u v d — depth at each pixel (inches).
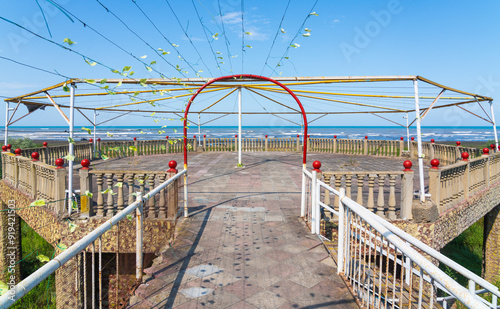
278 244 197.8
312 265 169.3
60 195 228.4
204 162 595.2
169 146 780.0
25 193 299.4
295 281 151.6
